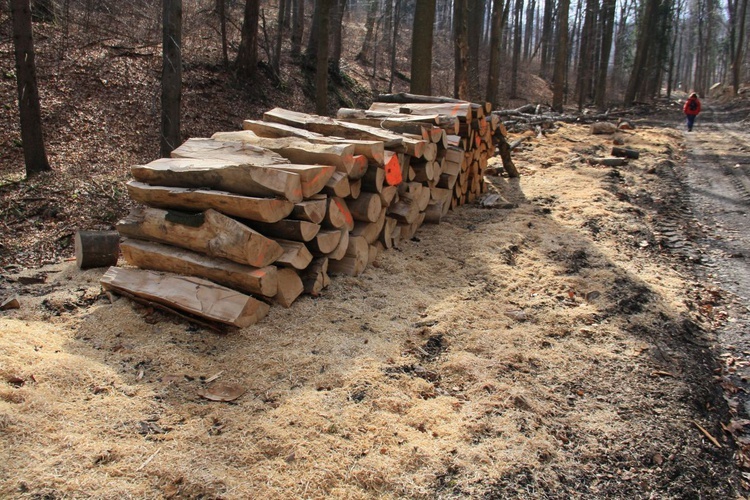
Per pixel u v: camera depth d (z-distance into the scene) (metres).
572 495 2.74
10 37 12.01
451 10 33.56
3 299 4.50
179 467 2.62
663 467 2.98
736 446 3.26
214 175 4.01
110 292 4.53
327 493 2.56
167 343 3.77
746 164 11.70
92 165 9.03
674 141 15.08
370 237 5.16
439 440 2.97
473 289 4.92
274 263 4.18
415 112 7.16
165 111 8.00
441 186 6.80
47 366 3.32
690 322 4.64
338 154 4.46
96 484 2.49
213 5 17.98
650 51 34.53
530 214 7.25
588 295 4.97
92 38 13.57
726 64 52.53
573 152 11.78
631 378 3.75
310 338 3.88
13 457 2.59
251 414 3.07
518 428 3.13
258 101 14.75
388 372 3.57
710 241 6.85
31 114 7.96
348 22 32.56
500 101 27.41
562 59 22.19
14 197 7.35
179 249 4.29
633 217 7.47
